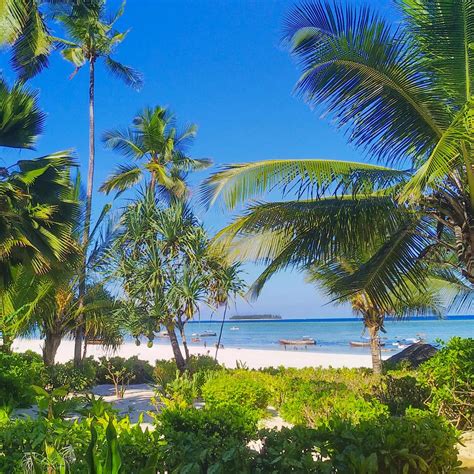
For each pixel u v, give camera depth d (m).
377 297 9.06
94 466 3.29
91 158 20.05
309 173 8.72
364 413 6.70
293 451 4.08
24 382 10.38
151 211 16.20
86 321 16.16
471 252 7.72
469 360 8.02
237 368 16.45
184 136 25.86
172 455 4.21
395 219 8.34
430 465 4.61
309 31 7.62
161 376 16.00
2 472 4.21
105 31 21.53
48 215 11.23
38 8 15.98
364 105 7.77
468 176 7.39
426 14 7.28
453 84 7.25
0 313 13.45
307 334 89.62
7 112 11.28
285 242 9.77
